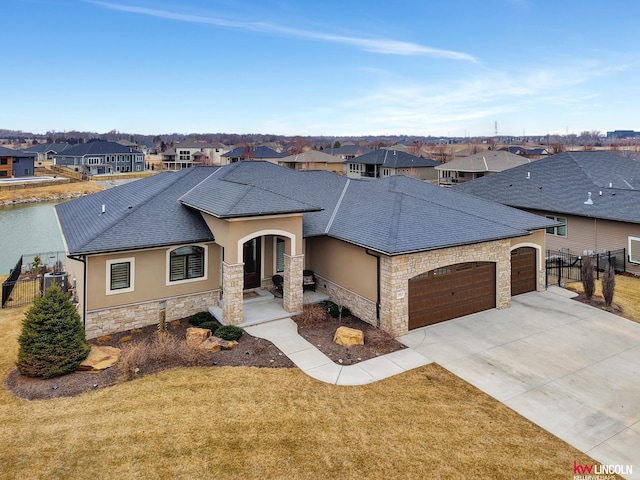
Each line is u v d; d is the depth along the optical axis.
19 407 10.74
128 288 16.19
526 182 32.97
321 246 19.86
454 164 66.12
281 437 9.74
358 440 9.71
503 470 8.84
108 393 11.38
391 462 9.02
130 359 12.50
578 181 30.27
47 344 12.07
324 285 19.81
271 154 104.31
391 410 10.94
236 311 16.28
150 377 12.27
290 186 23.12
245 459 9.00
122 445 9.31
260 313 17.44
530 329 16.38
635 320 17.33
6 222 49.22
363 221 18.59
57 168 99.81
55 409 10.63
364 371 13.02
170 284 17.09
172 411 10.59
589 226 26.41
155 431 9.81
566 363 13.66
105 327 15.81
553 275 23.89
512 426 10.37
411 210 18.72
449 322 17.08
